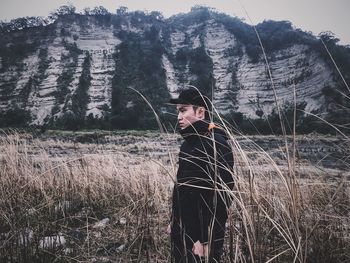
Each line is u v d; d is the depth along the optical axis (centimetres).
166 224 347
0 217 354
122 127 8600
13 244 301
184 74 12800
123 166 740
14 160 615
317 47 11900
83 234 374
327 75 10588
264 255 206
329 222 281
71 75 12562
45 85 12081
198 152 224
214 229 213
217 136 225
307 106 9438
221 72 12838
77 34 15188
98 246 340
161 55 13712
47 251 300
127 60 13175
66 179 596
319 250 262
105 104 11088
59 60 13338
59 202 489
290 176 201
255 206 207
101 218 448
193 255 224
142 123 8444
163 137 241
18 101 11369
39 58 13438
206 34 15338
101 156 796
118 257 311
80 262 296
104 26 15938
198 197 219
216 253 216
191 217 221
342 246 270
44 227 349
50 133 5228
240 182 215
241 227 234
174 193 238
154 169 494
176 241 238
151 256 302
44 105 11156
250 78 11950
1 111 10569
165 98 11050
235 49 13912
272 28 15438
